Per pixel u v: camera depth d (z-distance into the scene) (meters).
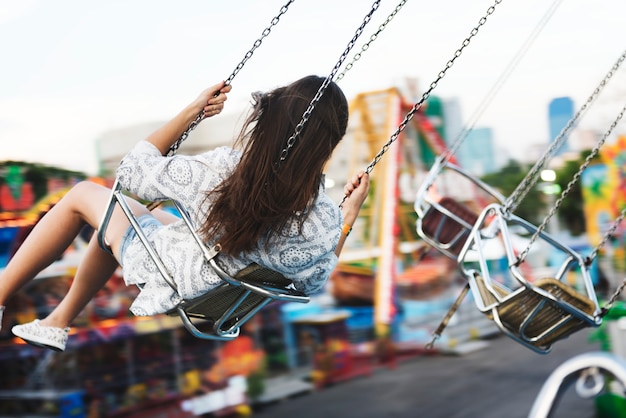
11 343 6.18
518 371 9.02
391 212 10.34
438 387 8.30
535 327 3.21
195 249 2.17
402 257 10.77
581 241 13.87
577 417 6.73
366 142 10.81
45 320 2.52
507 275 11.55
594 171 13.93
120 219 2.37
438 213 4.59
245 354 7.76
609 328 6.72
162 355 7.03
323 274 2.32
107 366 6.59
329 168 10.56
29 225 6.50
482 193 12.95
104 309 6.72
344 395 8.09
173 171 2.17
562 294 3.10
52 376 6.27
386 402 7.76
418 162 11.35
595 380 3.08
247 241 2.12
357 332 9.65
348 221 2.54
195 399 7.08
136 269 2.27
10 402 6.12
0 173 6.42
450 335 10.61
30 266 2.41
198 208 2.16
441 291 11.01
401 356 10.00
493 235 3.83
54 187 6.81
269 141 2.15
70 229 2.43
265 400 7.64
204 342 7.41
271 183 2.14
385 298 9.85
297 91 2.20
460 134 4.63
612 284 13.38
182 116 2.33
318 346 8.62
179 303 2.21
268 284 2.29
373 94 10.86
